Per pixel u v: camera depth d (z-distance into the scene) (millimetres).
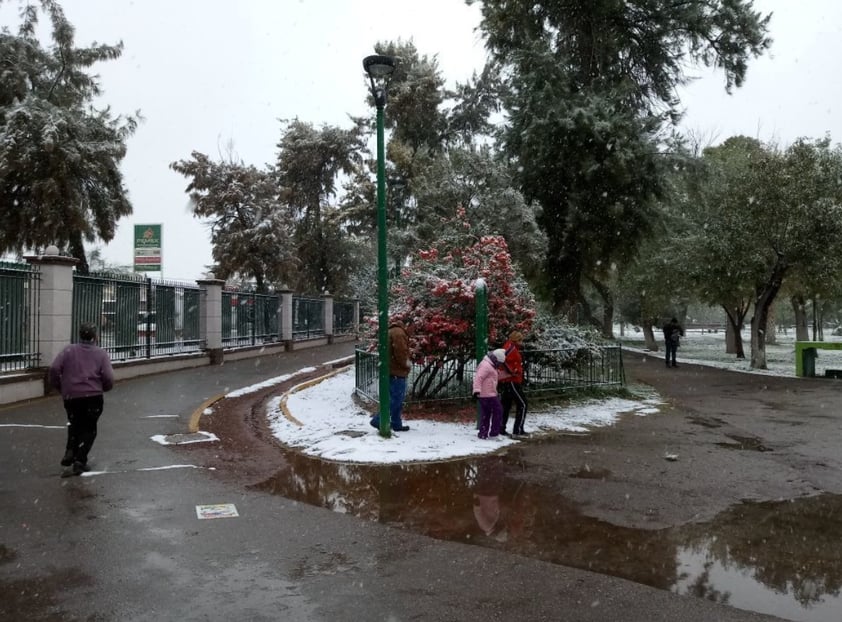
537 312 13344
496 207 18500
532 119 17984
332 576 4469
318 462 7992
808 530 5520
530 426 10406
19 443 8305
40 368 12242
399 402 9641
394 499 6422
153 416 10680
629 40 19656
